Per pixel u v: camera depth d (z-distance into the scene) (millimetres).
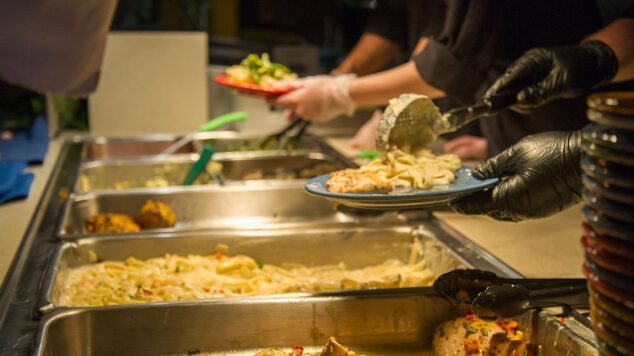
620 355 655
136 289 1383
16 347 996
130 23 4449
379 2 2986
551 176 1035
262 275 1511
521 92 1358
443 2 2277
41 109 2932
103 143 2920
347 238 1609
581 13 2090
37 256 1399
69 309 1106
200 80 3275
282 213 2084
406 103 1220
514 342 1049
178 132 3291
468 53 2014
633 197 605
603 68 1388
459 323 1128
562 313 1053
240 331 1164
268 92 2324
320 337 1181
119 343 1132
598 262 644
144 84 3242
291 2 5621
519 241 1534
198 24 4711
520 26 2076
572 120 2154
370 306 1181
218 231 1600
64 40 1557
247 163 2512
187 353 1156
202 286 1413
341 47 5484
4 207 1798
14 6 1453
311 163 2533
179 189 2033
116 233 1565
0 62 1565
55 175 2195
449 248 1440
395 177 1148
